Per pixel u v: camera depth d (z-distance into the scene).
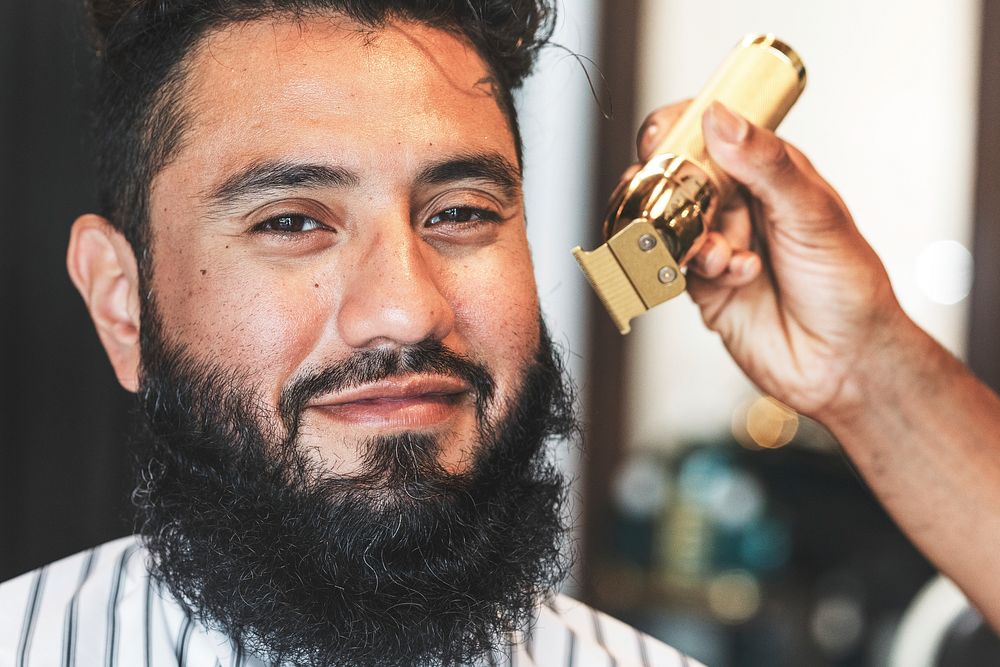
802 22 2.07
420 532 0.74
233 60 0.75
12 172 1.62
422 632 0.76
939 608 1.27
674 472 1.83
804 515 1.78
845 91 2.08
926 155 2.08
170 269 0.77
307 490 0.73
